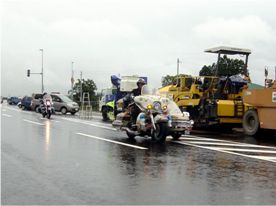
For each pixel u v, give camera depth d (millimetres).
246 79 21500
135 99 16156
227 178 8555
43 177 8359
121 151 12359
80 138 15844
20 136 16016
